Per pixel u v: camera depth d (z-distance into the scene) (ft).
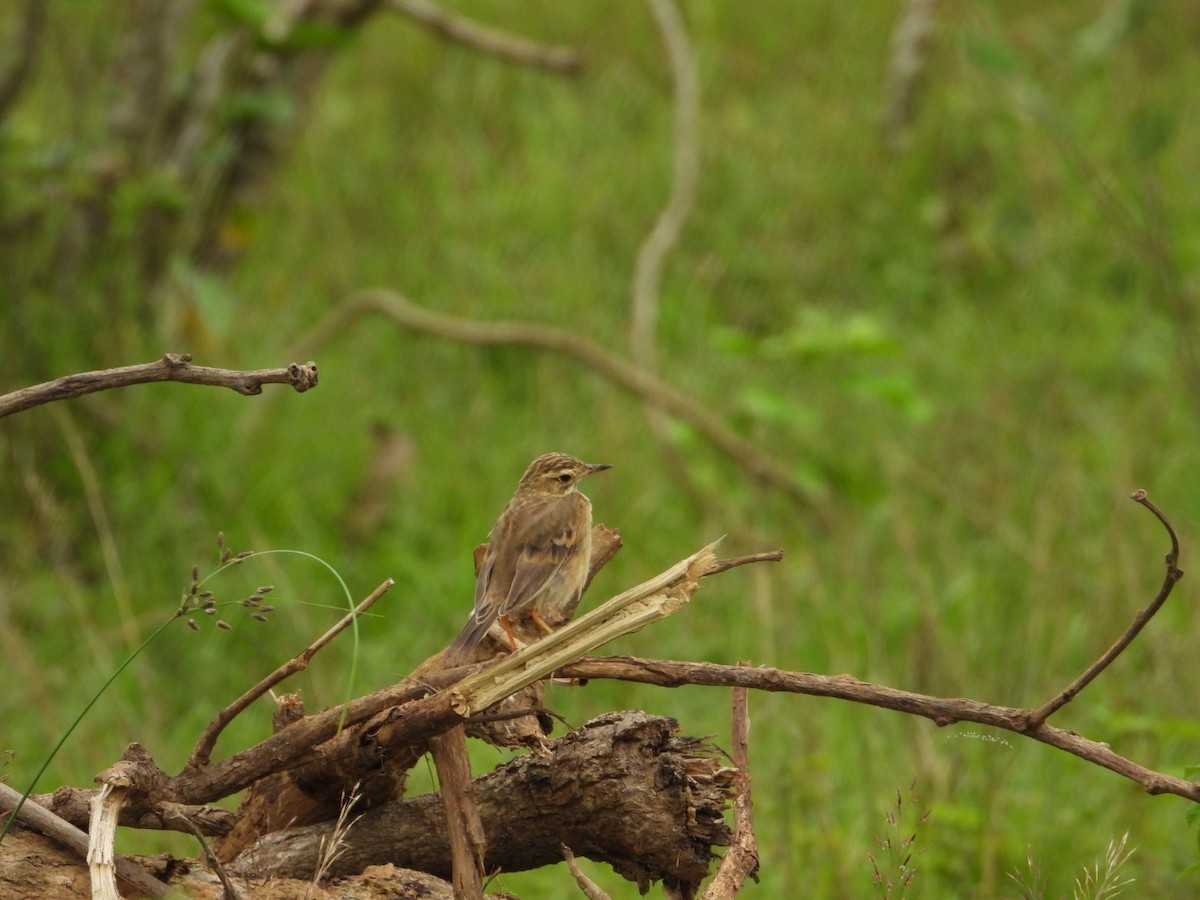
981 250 58.23
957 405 49.29
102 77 46.37
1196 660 34.17
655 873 17.48
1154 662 34.32
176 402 42.73
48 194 42.52
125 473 39.70
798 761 29.55
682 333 53.31
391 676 34.01
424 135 64.39
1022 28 67.05
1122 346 51.49
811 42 72.13
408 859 18.07
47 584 36.01
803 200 59.93
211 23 48.29
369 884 17.13
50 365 39.93
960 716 16.11
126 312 42.65
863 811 28.76
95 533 38.47
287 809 18.48
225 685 33.35
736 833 17.74
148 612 35.65
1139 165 48.21
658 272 55.47
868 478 46.47
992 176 62.39
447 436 46.01
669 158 61.72
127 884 16.07
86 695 32.24
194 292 43.11
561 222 58.23
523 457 44.73
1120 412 49.06
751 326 54.90
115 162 43.75
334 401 46.37
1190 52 69.92
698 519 44.01
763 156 61.98
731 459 46.29
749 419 49.26
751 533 41.75
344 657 34.88
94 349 41.34
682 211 55.47
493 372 49.96
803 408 48.24
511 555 21.13
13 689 32.32
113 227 42.80
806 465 46.29
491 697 16.19
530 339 48.39
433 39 69.26
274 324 50.85
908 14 64.54
